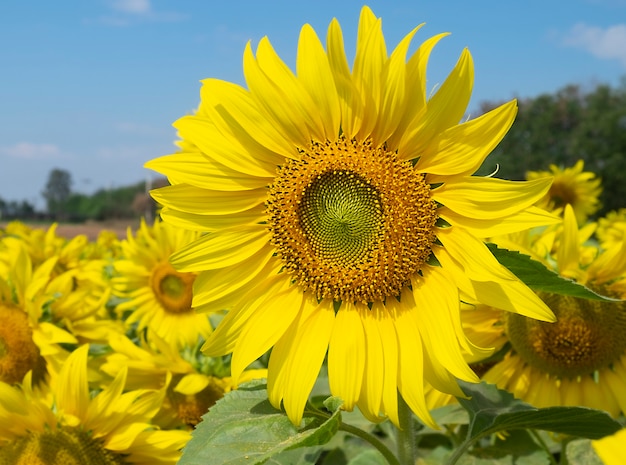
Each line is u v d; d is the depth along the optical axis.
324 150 0.33
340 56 0.31
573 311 0.43
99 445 0.43
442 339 0.30
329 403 0.29
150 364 0.51
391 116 0.31
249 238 0.34
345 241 0.33
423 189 0.31
